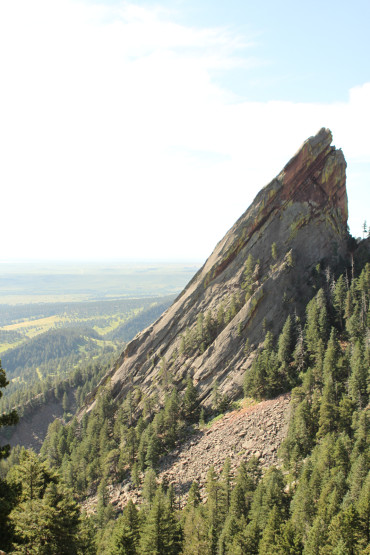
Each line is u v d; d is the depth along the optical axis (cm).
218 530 5588
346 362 7569
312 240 11088
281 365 8662
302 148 11319
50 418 17488
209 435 8275
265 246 11338
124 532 4362
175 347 11694
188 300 12381
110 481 8756
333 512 4606
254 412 8188
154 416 9725
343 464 5369
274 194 11550
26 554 3123
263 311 10169
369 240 11219
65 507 3453
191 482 7206
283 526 4544
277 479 5709
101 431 10550
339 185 11769
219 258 12075
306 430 6475
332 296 9638
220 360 10012
